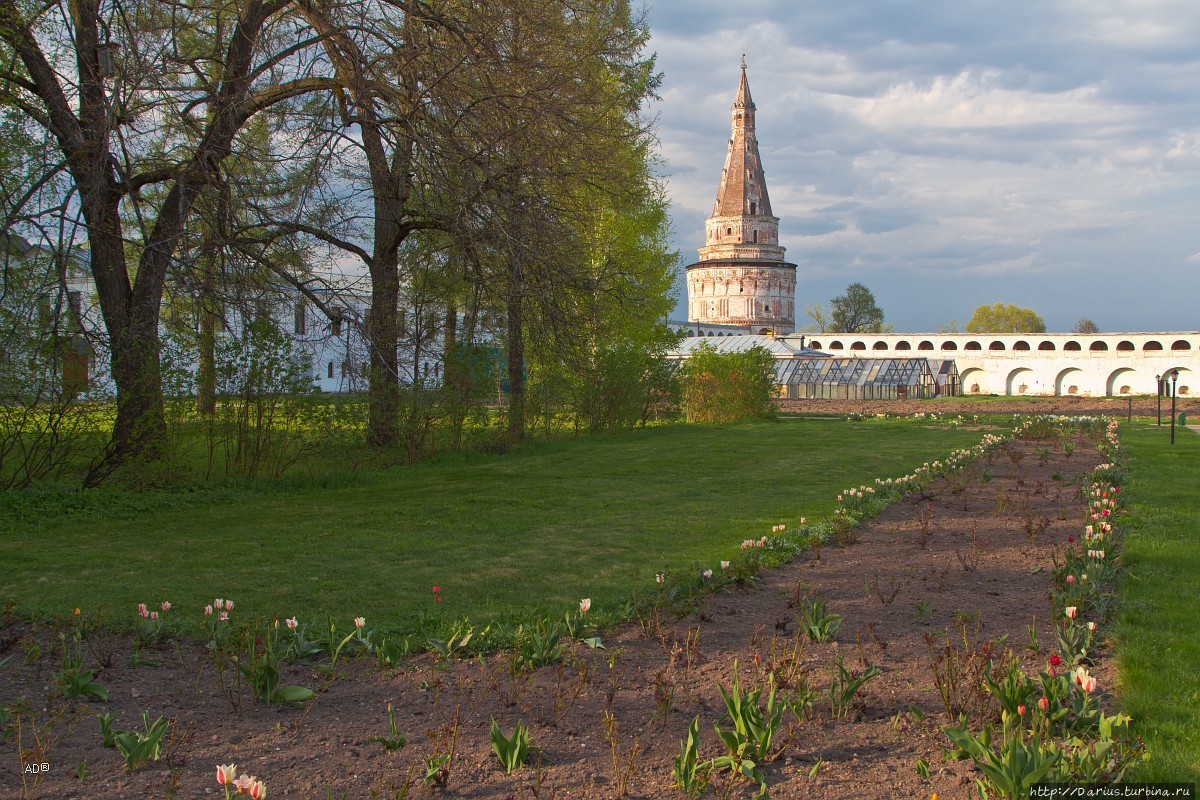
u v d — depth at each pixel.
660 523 12.36
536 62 16.47
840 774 4.56
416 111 16.02
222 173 15.43
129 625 7.18
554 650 6.36
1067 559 8.28
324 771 4.61
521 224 16.22
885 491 14.70
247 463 16.38
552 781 4.50
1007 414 41.62
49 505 12.95
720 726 5.16
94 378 14.55
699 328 99.38
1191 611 7.30
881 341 79.56
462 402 21.11
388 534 11.63
